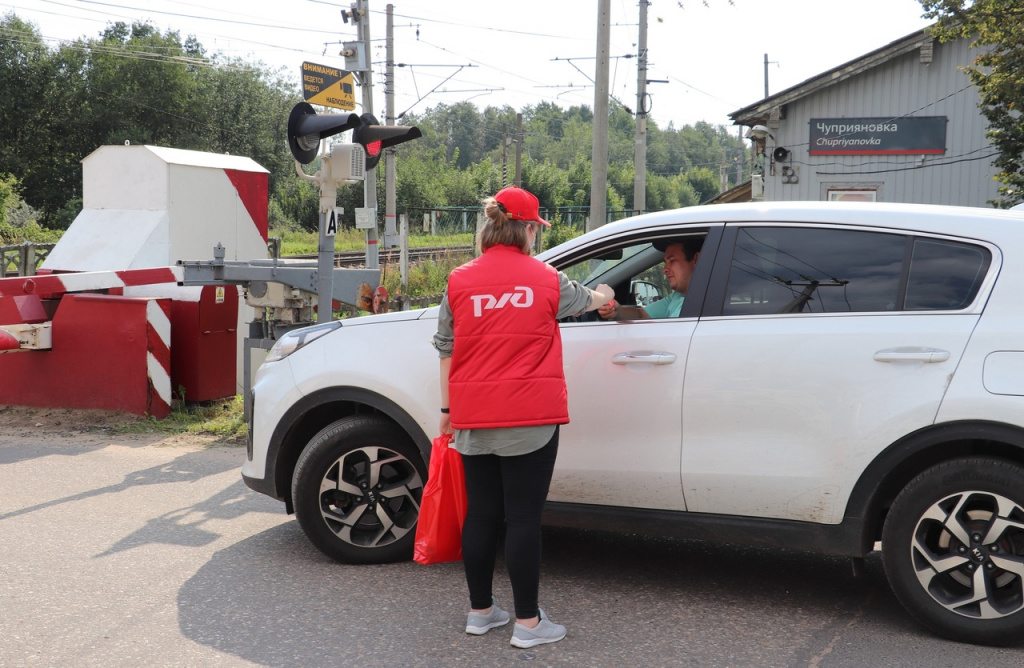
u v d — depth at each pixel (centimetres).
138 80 5897
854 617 392
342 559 457
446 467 371
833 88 2230
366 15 1623
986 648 357
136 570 450
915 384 360
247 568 453
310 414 473
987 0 1619
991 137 1764
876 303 377
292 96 7206
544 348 348
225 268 745
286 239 4959
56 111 5628
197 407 849
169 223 898
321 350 460
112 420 797
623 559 472
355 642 364
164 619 388
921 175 2205
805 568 459
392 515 456
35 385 828
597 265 474
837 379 371
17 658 349
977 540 354
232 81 6562
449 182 5975
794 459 377
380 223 5238
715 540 398
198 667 342
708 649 358
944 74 2156
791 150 2281
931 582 364
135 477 636
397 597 414
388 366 441
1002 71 1645
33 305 820
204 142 6284
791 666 342
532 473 349
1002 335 353
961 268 370
